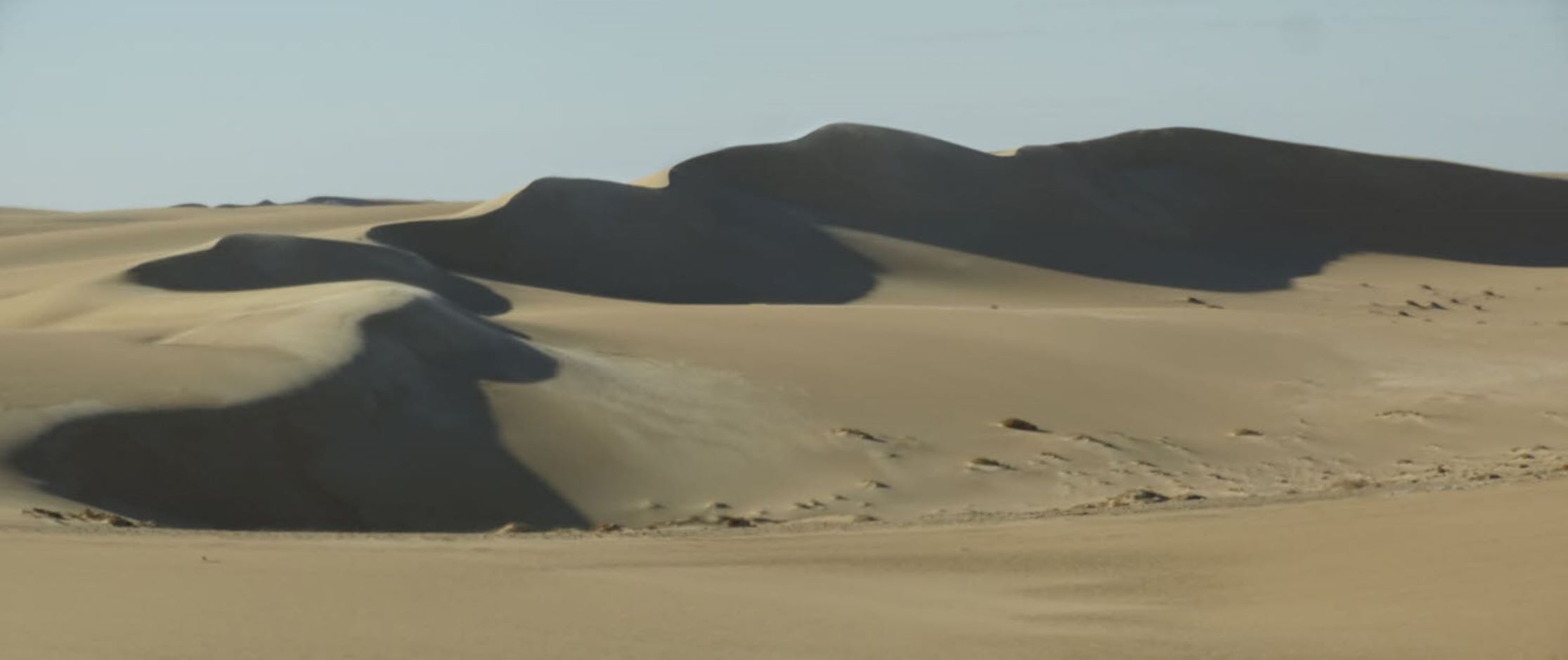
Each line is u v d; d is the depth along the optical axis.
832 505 44.59
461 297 91.06
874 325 75.94
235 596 15.23
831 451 51.47
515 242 113.38
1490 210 169.38
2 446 38.12
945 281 126.75
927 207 144.62
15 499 32.44
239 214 157.50
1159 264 144.62
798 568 19.67
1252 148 170.88
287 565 17.64
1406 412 63.12
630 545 22.08
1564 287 135.00
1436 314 120.00
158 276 84.94
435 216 145.75
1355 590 16.38
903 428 55.25
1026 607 16.45
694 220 126.06
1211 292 134.75
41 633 12.94
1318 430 59.69
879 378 62.31
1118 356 71.94
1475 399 66.69
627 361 61.72
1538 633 13.14
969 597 17.36
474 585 16.58
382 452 45.53
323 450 44.59
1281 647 13.73
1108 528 23.81
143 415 42.28
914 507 44.38
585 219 119.44
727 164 140.50
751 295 117.19
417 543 21.61
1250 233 158.25
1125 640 14.33
